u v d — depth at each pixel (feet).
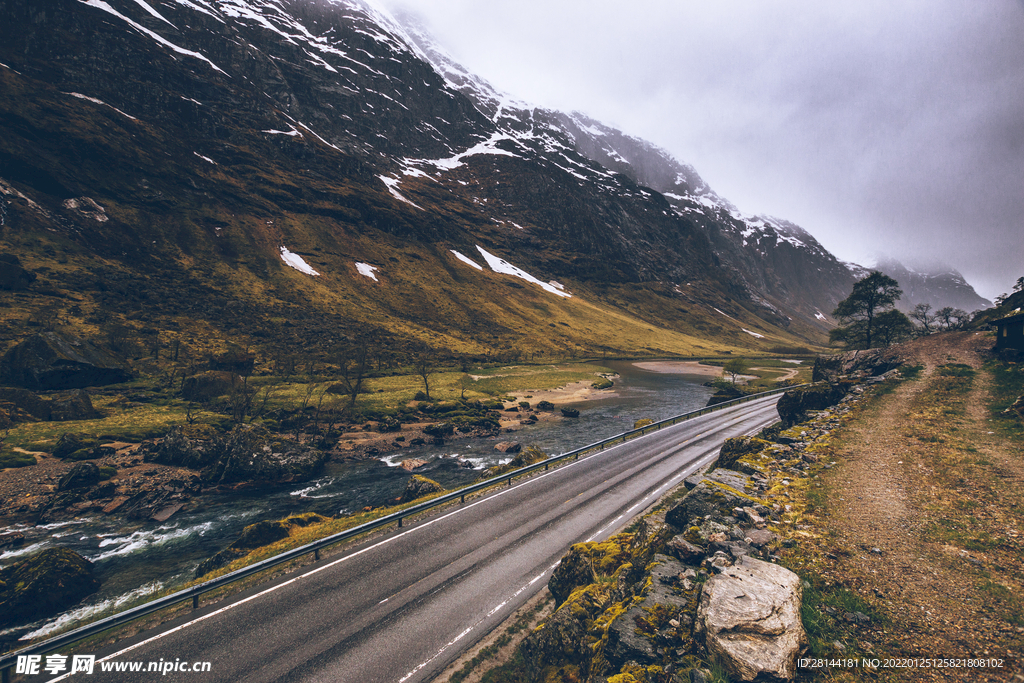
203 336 290.76
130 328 263.49
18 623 56.24
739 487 50.06
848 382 111.75
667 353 553.64
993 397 76.54
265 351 294.87
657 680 25.39
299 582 49.88
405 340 395.14
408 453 149.48
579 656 34.55
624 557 44.45
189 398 190.49
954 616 26.48
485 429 184.85
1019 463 50.08
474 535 62.75
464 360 379.35
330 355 305.32
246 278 409.69
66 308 261.44
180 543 83.30
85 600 62.54
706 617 26.14
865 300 245.86
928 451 57.41
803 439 72.54
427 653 39.68
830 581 30.55
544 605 47.24
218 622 42.52
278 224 536.83
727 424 148.77
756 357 577.02
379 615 44.47
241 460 118.62
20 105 429.38
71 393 158.40
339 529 66.33
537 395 270.46
